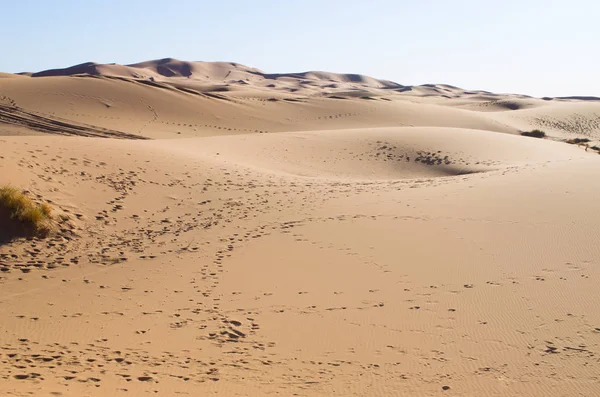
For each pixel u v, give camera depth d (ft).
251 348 23.08
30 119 150.10
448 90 648.79
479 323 24.08
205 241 43.37
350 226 44.24
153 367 21.17
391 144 116.47
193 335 24.80
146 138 144.05
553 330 22.77
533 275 29.45
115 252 41.32
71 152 67.41
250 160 96.58
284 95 320.50
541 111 263.90
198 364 21.47
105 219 50.16
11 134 127.85
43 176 55.93
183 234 46.11
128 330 25.76
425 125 208.54
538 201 46.42
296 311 27.25
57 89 185.37
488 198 49.93
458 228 40.60
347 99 245.65
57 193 53.01
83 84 193.16
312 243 40.09
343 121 205.26
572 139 198.80
